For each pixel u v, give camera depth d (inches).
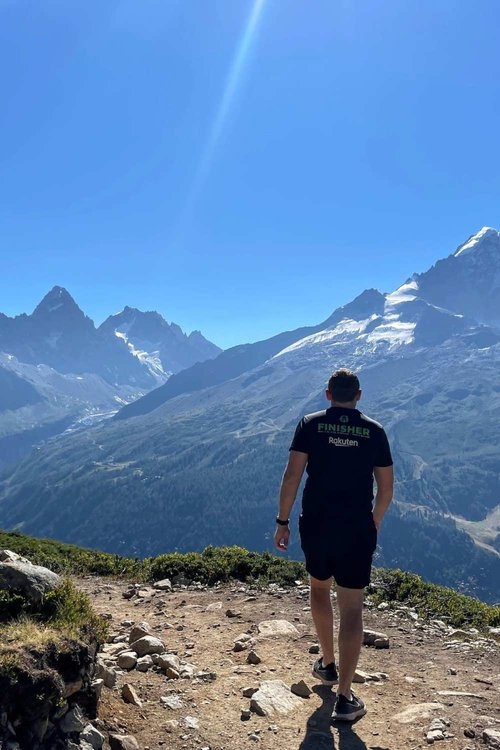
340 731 226.5
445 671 303.6
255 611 413.4
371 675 287.0
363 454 245.0
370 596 473.7
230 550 597.6
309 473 252.4
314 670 269.9
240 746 213.0
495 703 259.8
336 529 238.8
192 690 261.1
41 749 172.4
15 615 215.5
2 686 166.1
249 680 275.3
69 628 207.3
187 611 421.7
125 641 337.7
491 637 383.2
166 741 212.8
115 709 227.3
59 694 179.9
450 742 219.1
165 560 562.9
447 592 497.0
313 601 261.6
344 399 254.5
